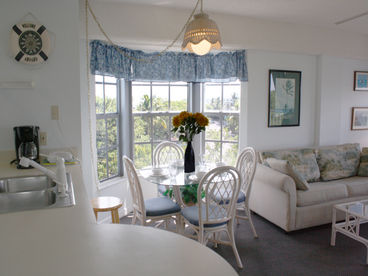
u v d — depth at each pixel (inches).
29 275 33.2
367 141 195.8
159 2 121.7
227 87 163.5
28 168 84.0
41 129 93.0
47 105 92.8
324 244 117.0
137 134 156.3
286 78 167.5
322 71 173.5
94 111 130.7
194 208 109.4
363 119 193.8
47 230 45.8
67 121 94.8
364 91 192.7
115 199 109.1
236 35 144.0
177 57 148.3
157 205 112.9
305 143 178.4
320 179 154.6
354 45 177.9
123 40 126.4
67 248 40.0
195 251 40.3
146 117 157.2
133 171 103.3
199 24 89.8
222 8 131.2
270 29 151.7
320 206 128.6
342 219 134.5
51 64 91.7
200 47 101.7
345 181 150.8
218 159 167.9
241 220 141.7
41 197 67.9
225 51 154.6
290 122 171.6
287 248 114.0
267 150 156.9
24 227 47.0
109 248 40.3
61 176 63.1
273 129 167.8
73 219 50.3
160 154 160.1
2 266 35.1
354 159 162.7
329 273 97.0
